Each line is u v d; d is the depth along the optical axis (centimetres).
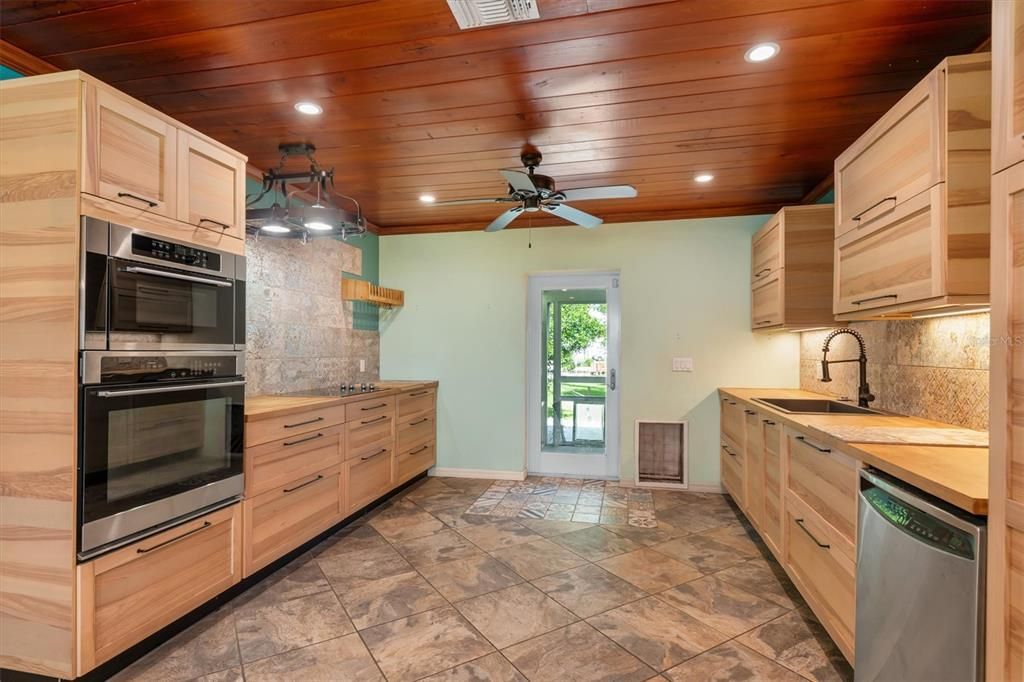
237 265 234
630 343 435
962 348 212
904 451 165
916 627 131
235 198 236
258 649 200
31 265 169
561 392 475
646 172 331
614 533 325
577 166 320
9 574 172
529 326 476
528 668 189
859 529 162
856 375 310
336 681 181
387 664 191
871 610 153
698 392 423
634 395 434
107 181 174
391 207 419
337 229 295
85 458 167
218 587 225
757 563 280
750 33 183
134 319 184
